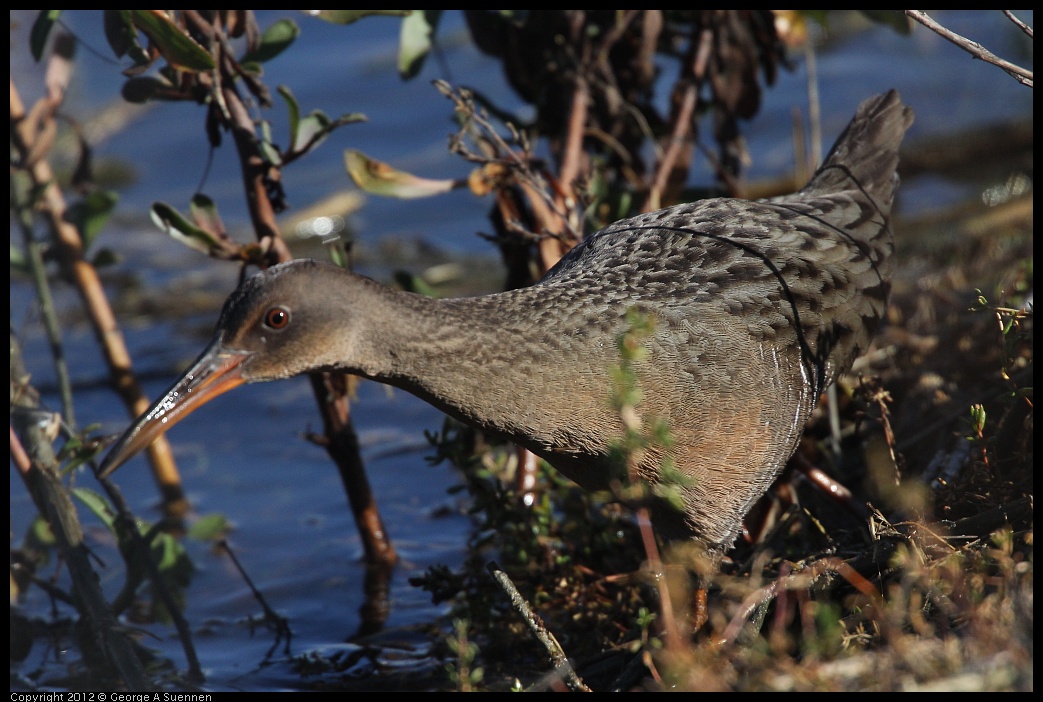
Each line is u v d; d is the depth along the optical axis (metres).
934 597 6.75
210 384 7.77
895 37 19.72
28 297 15.75
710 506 8.36
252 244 9.58
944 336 10.95
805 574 7.47
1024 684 5.83
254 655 9.62
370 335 7.73
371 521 10.69
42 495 9.30
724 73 11.63
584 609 9.12
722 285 8.24
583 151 11.24
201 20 9.44
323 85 19.66
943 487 8.48
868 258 9.00
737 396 8.11
